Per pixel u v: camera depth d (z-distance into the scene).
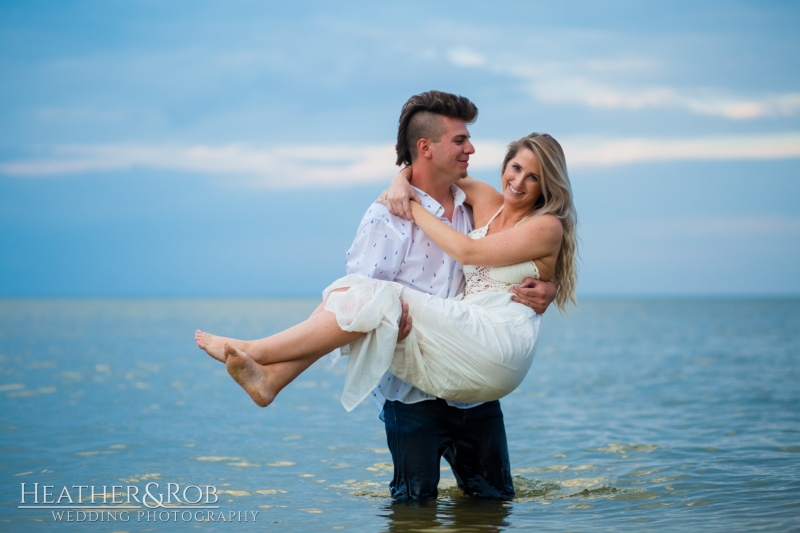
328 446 7.82
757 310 97.94
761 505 4.88
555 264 5.34
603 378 15.55
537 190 5.17
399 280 5.18
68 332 35.31
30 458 6.99
